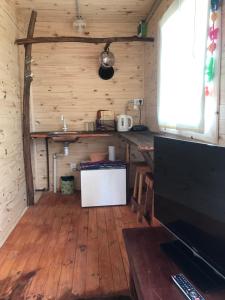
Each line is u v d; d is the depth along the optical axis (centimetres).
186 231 132
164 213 153
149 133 351
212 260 114
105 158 394
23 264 223
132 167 393
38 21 393
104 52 388
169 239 151
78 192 421
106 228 290
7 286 196
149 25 378
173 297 104
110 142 425
